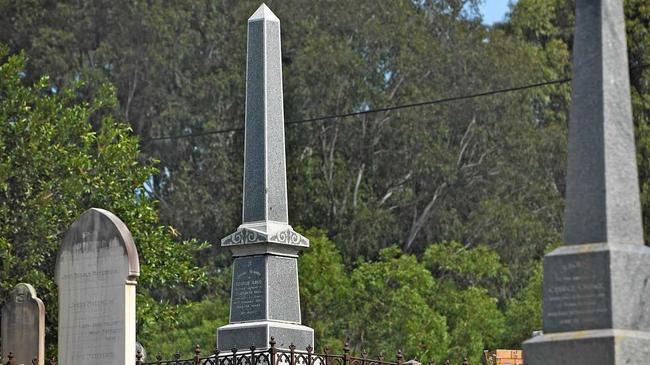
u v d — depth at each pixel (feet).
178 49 193.67
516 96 197.98
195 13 197.98
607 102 56.08
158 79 193.77
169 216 188.55
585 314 54.80
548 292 55.67
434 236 196.65
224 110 194.29
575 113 56.54
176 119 192.75
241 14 197.36
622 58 56.75
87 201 114.73
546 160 199.11
